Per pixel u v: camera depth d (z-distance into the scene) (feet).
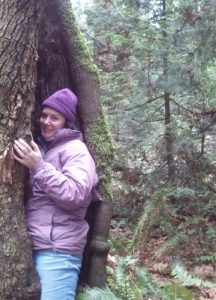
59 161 10.93
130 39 26.30
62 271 10.68
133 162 27.55
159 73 26.53
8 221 10.65
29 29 10.78
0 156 10.52
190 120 26.84
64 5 13.16
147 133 27.81
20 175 10.81
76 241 10.88
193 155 26.17
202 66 25.58
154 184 26.35
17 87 10.66
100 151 13.17
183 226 23.20
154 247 21.29
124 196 26.20
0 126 10.55
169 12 25.79
